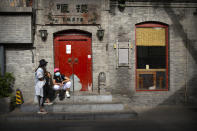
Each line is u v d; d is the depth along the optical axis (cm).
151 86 827
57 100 712
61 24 770
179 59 820
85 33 802
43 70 643
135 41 813
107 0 779
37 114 639
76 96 717
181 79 820
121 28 798
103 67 786
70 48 800
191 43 822
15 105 732
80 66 804
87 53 803
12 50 768
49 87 742
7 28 741
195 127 548
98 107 682
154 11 809
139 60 823
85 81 804
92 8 777
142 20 804
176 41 818
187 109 761
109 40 793
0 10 726
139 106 805
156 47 829
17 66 770
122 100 799
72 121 612
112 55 795
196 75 822
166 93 816
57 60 793
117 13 796
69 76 800
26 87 771
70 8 770
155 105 812
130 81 803
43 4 762
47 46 770
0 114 654
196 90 821
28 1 761
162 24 827
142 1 797
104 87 779
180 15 817
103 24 781
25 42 747
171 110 746
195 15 821
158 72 829
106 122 597
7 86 724
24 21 744
